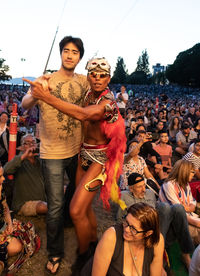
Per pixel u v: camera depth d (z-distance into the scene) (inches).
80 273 94.9
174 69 3946.9
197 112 511.8
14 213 150.7
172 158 317.1
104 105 89.0
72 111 79.7
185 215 125.3
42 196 153.9
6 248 108.6
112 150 97.5
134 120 393.4
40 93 75.2
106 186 100.3
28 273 110.4
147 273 86.5
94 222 109.6
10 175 146.6
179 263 125.8
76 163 119.3
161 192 150.3
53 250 111.8
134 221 79.9
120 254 83.4
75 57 103.2
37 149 152.9
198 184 184.7
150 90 3447.3
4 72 3698.3
